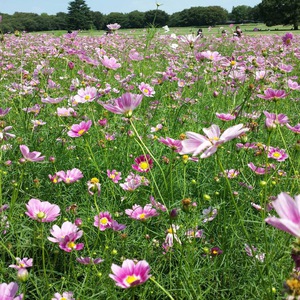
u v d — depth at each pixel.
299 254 1.21
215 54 4.08
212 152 1.44
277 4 31.75
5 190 2.76
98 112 4.38
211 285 1.97
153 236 2.37
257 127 3.48
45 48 8.09
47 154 3.20
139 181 2.52
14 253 2.24
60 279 2.02
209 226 2.47
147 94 3.55
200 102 4.92
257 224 2.41
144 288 1.95
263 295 1.81
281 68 4.58
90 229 2.37
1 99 4.80
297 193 2.45
